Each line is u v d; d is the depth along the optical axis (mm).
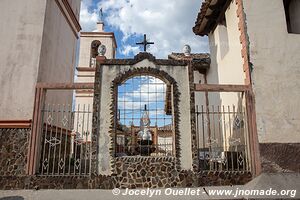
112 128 7605
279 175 7535
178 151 7551
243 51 8703
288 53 8672
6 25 8328
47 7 8750
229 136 9633
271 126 8047
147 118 9133
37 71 8008
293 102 8305
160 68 8055
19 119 7633
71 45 11844
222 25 11617
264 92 8281
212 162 8148
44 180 7273
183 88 7988
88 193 7012
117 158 7457
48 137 8320
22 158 7402
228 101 10047
